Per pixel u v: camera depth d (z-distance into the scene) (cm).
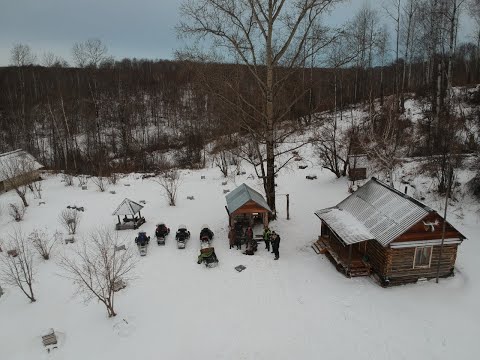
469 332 1493
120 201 3177
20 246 2302
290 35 2205
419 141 3544
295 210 2788
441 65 3919
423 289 1772
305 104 4656
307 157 4056
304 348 1449
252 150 3472
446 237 1761
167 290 1831
